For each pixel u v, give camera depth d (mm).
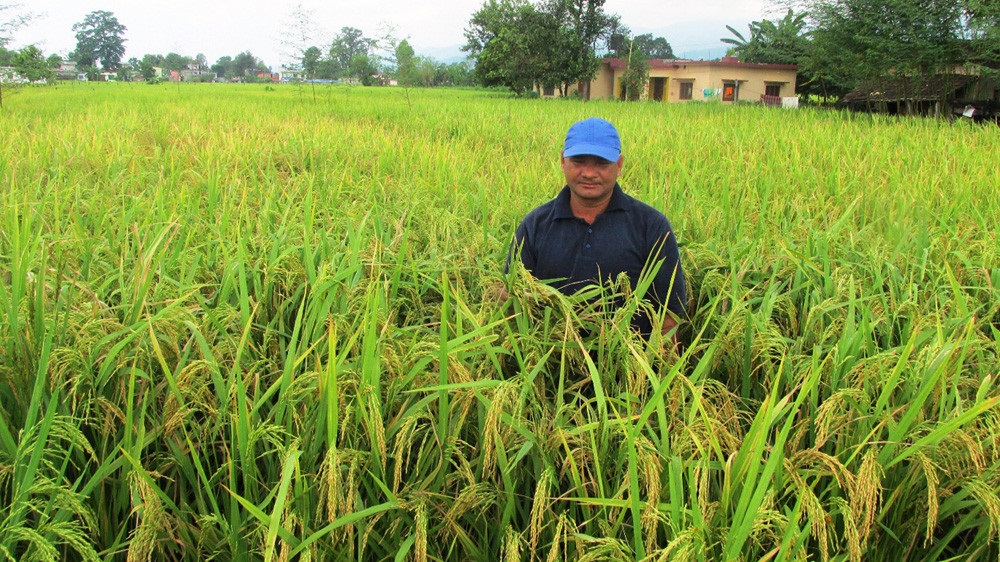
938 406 2516
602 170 3234
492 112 20781
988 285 3600
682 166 7047
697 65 46250
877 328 3260
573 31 46094
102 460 2303
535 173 7418
